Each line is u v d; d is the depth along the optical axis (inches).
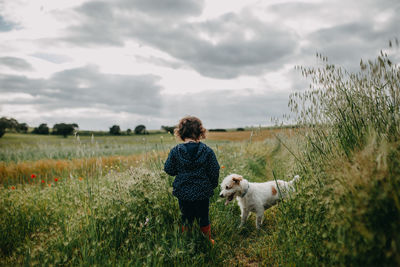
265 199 147.0
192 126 108.9
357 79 104.3
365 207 58.9
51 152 547.5
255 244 117.3
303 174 113.8
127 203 118.6
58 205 144.6
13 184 268.8
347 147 92.0
